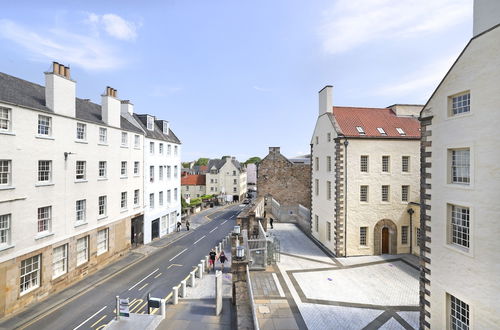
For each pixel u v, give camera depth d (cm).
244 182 9075
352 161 2180
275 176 4409
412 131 2327
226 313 1444
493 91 782
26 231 1542
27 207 1553
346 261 2048
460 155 916
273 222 3678
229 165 8050
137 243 2906
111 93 2441
